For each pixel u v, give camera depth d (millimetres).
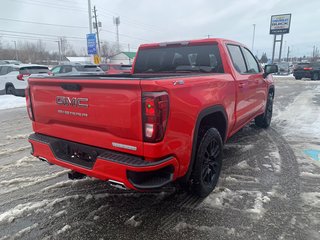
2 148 5336
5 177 3969
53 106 2955
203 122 3338
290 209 3055
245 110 4578
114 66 17906
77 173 3330
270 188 3549
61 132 2975
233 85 3818
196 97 2807
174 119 2463
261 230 2699
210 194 3402
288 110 9344
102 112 2518
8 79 13219
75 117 2758
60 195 3420
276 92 15391
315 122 7355
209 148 3305
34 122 3295
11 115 8883
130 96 2318
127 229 2742
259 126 6699
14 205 3195
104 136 2582
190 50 4332
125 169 2373
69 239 2609
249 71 4945
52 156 3023
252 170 4125
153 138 2293
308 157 4664
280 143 5473
